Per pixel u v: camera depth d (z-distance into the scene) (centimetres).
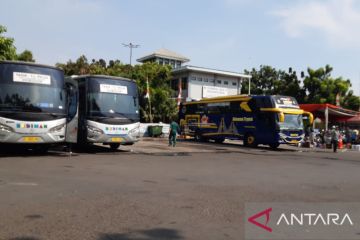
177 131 2272
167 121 3931
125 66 4484
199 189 840
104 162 1310
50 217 568
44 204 647
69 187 807
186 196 754
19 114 1342
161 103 3812
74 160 1337
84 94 1647
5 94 1336
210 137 2995
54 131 1408
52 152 1627
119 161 1359
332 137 2484
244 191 833
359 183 1026
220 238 496
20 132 1343
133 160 1413
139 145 2234
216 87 4581
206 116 3050
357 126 3772
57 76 1450
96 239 474
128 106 1709
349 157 2053
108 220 561
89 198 704
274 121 2445
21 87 1364
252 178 1048
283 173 1195
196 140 3198
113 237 484
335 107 3152
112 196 729
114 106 1672
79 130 1664
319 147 2984
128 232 507
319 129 3447
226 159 1609
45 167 1114
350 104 4650
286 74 5362
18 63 1380
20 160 1266
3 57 1947
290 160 1700
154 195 753
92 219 564
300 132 2505
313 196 802
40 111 1379
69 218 565
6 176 920
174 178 995
